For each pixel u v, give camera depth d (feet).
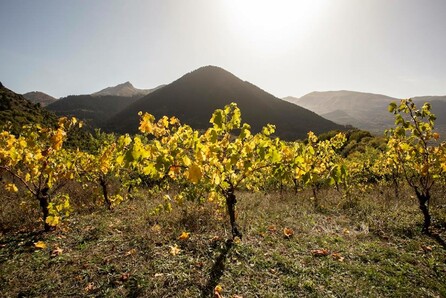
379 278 17.44
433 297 15.79
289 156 18.57
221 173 20.45
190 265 18.61
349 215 31.81
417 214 29.78
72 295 15.93
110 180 48.11
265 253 20.47
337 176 15.02
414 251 21.58
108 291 16.05
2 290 16.19
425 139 24.84
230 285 16.57
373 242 23.25
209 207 30.81
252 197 41.06
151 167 16.80
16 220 27.07
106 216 30.07
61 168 26.50
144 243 21.86
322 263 19.15
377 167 50.98
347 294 15.87
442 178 36.09
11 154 22.16
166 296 15.66
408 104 25.40
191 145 19.38
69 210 26.43
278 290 16.20
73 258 19.79
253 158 20.70
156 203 34.60
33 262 19.29
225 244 21.49
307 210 34.14
